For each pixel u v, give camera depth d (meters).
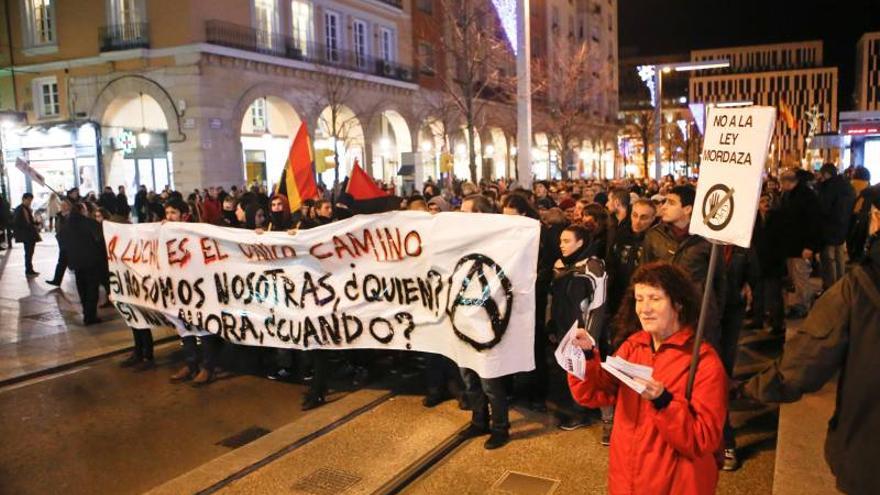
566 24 60.12
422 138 37.97
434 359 6.48
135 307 8.20
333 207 9.71
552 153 53.03
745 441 5.48
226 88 25.69
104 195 21.75
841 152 32.34
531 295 5.50
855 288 2.64
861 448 2.61
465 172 42.50
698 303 2.92
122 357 9.01
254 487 4.91
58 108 27.88
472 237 5.73
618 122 72.19
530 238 5.51
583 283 5.22
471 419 6.12
